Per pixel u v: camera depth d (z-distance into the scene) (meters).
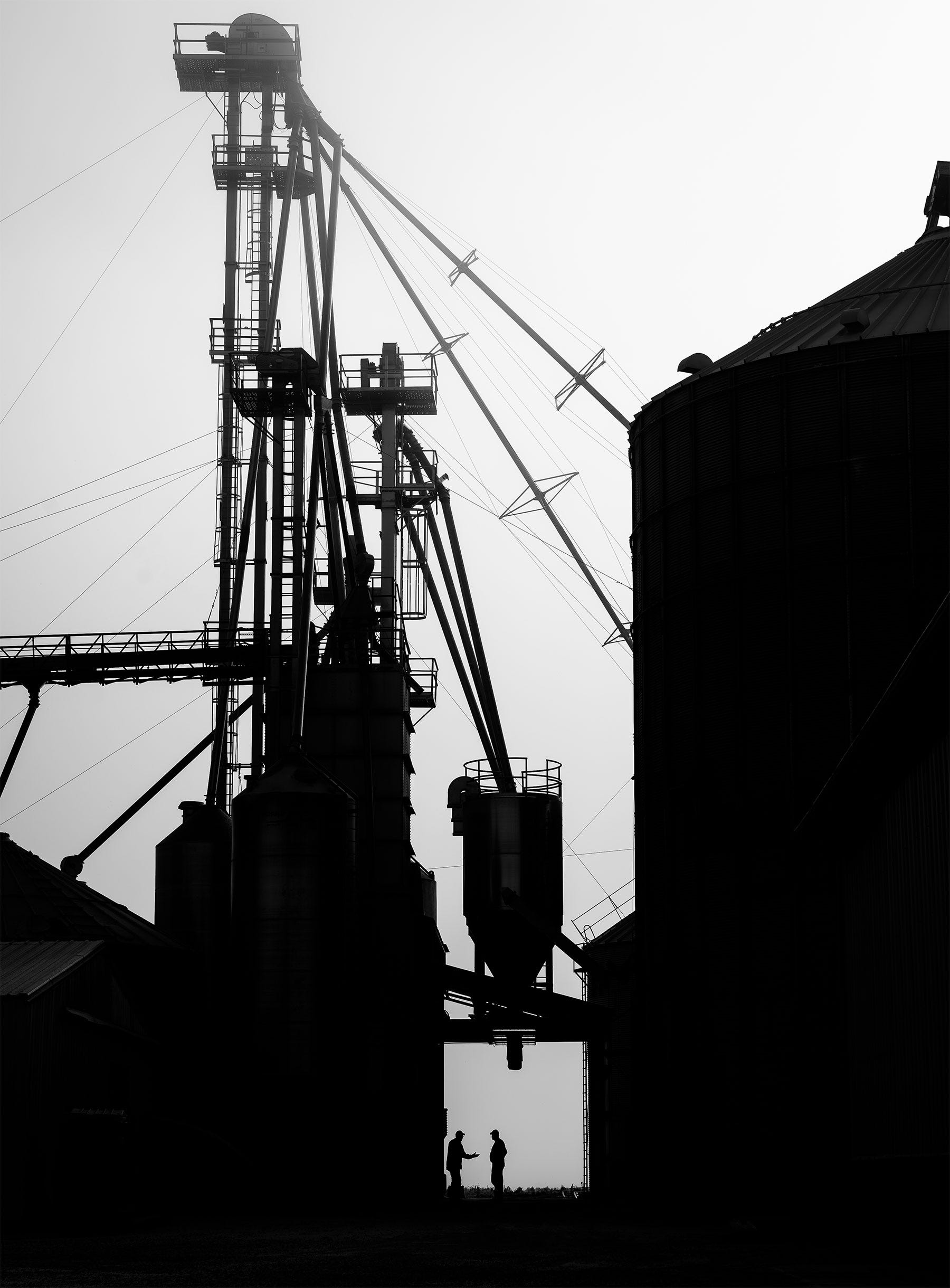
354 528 63.59
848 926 34.47
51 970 38.75
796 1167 42.06
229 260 68.88
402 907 58.56
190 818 62.19
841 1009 42.41
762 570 45.25
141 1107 45.06
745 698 45.06
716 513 46.47
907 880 28.84
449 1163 62.03
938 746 26.64
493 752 68.31
